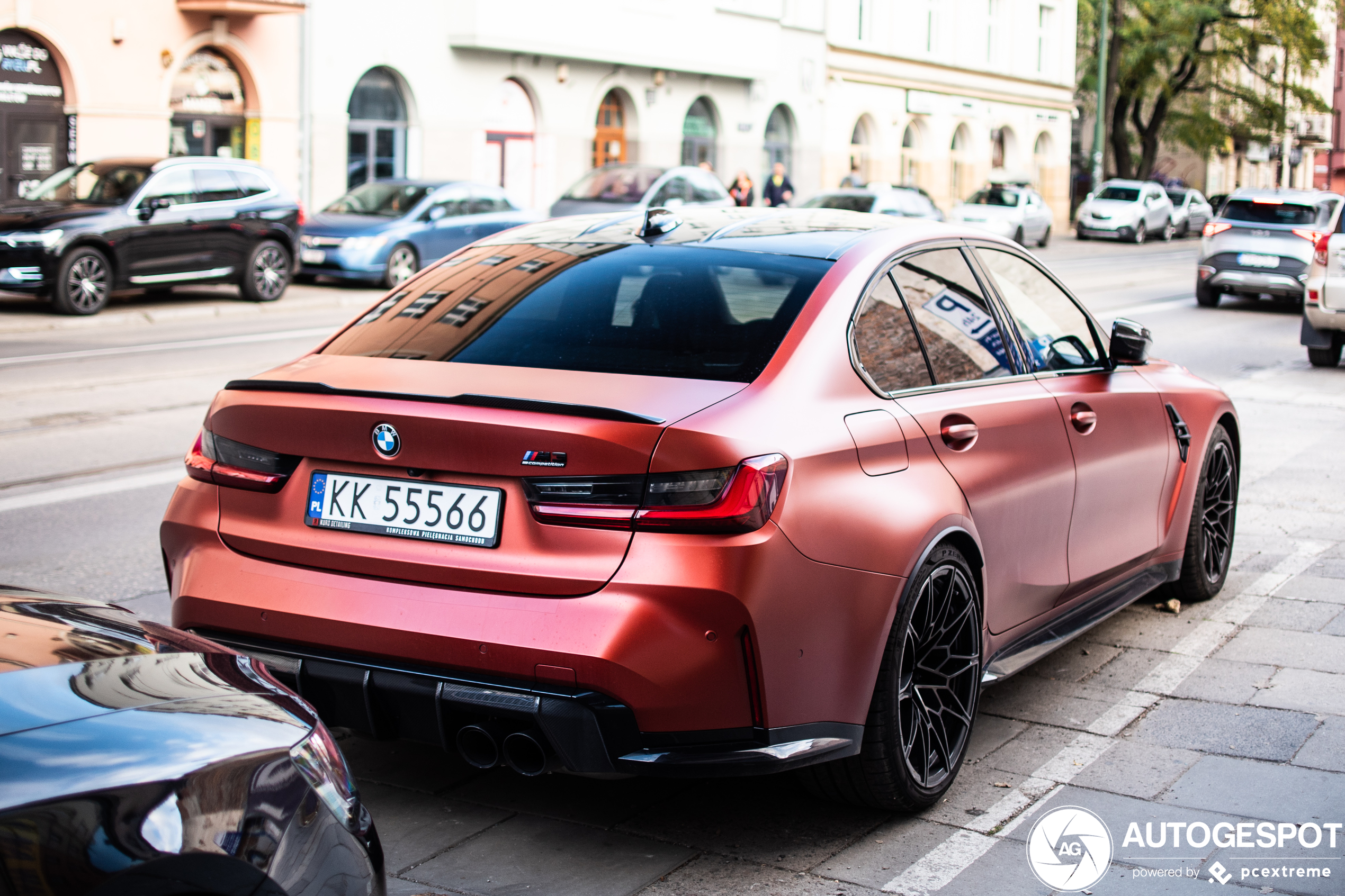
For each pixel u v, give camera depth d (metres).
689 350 3.48
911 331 3.86
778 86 37.06
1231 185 67.94
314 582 3.33
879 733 3.41
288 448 3.41
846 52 39.78
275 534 3.42
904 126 43.16
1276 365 13.73
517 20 28.31
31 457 8.37
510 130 29.59
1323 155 83.69
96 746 1.98
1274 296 19.91
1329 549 6.57
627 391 3.27
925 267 4.09
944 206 45.72
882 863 3.35
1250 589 5.92
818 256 3.84
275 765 2.13
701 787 3.81
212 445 3.56
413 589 3.22
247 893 2.04
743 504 3.05
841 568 3.24
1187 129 52.41
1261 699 4.55
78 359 12.78
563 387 3.31
